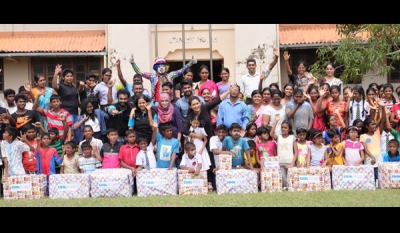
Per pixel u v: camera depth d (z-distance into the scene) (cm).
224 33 1977
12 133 879
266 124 969
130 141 898
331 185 862
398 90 1008
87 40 1970
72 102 1053
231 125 890
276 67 1895
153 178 834
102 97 1069
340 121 946
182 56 1984
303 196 785
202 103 955
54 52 1919
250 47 1917
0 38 1969
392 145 904
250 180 839
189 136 889
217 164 896
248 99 1089
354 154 902
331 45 1755
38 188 838
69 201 789
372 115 1009
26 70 1988
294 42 1894
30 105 1067
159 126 927
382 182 860
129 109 948
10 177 834
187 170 841
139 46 1927
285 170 898
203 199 783
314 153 903
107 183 826
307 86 994
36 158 898
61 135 979
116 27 1927
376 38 1602
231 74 1975
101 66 1978
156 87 1084
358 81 1925
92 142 917
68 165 913
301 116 952
